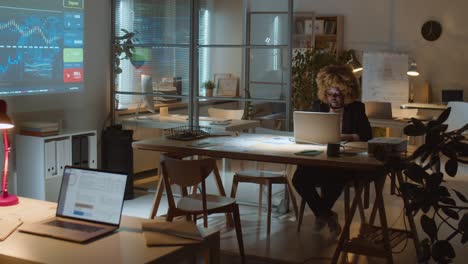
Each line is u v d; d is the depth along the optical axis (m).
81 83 6.57
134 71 6.88
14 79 5.78
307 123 4.79
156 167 7.69
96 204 3.00
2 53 5.64
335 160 4.16
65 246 2.67
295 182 5.06
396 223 5.59
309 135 4.83
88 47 6.63
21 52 5.83
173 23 6.66
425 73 10.17
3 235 2.79
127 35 6.86
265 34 6.47
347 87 5.17
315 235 5.19
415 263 4.50
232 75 6.52
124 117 7.00
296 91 6.70
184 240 2.74
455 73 10.00
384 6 10.32
